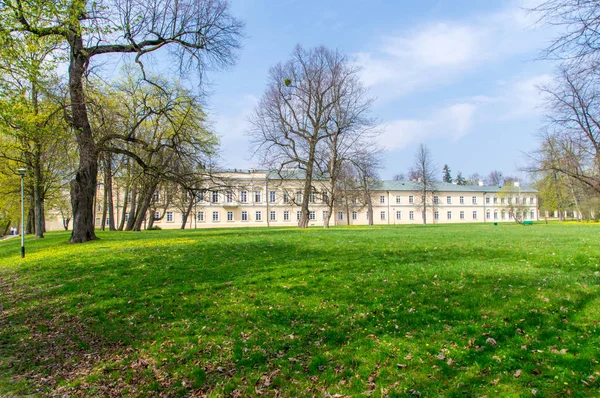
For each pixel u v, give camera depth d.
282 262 12.31
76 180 22.20
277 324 7.17
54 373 5.74
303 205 39.81
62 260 14.42
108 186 38.69
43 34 14.88
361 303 7.99
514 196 65.94
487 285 8.67
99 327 7.53
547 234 22.69
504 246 15.23
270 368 5.55
